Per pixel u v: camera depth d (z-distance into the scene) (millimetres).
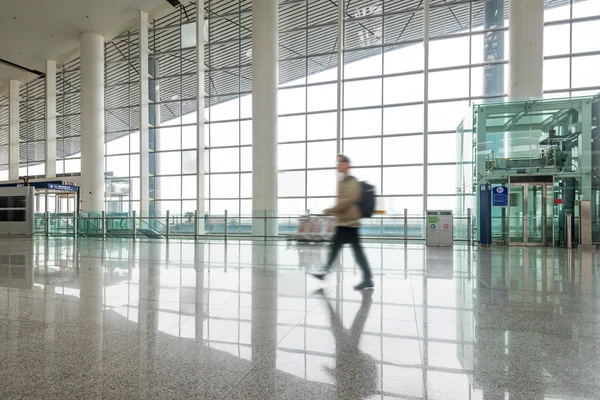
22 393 1777
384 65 18312
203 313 3221
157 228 15367
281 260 6973
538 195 10680
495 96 16938
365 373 2002
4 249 9562
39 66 23859
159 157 22078
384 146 18266
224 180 21250
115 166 23719
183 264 6457
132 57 23016
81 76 19703
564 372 2008
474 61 17172
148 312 3254
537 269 5809
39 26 19125
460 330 2740
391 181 18188
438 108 17547
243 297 3834
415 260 6938
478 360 2178
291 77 19781
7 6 17359
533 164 10703
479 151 11016
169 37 21609
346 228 4395
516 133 10867
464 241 11516
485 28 17125
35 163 27266
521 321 2971
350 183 4418
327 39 19172
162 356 2244
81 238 14617
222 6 20688
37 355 2258
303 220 10688
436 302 3609
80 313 3227
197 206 17031
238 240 13656
